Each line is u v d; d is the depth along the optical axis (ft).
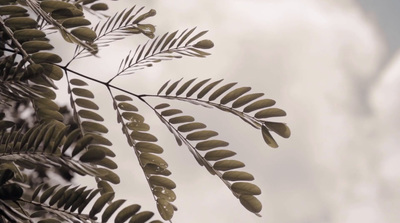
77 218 2.15
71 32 2.31
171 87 2.67
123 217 2.11
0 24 2.29
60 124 2.39
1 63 2.23
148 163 2.65
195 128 2.67
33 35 2.29
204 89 2.66
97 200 2.12
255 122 2.63
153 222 2.12
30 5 2.28
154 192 2.62
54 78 2.34
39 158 2.11
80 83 2.64
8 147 2.15
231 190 2.52
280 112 2.63
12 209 2.09
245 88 2.63
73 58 2.59
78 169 2.11
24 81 2.23
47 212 2.15
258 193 2.51
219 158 2.59
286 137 2.63
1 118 2.40
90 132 2.64
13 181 2.21
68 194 2.16
